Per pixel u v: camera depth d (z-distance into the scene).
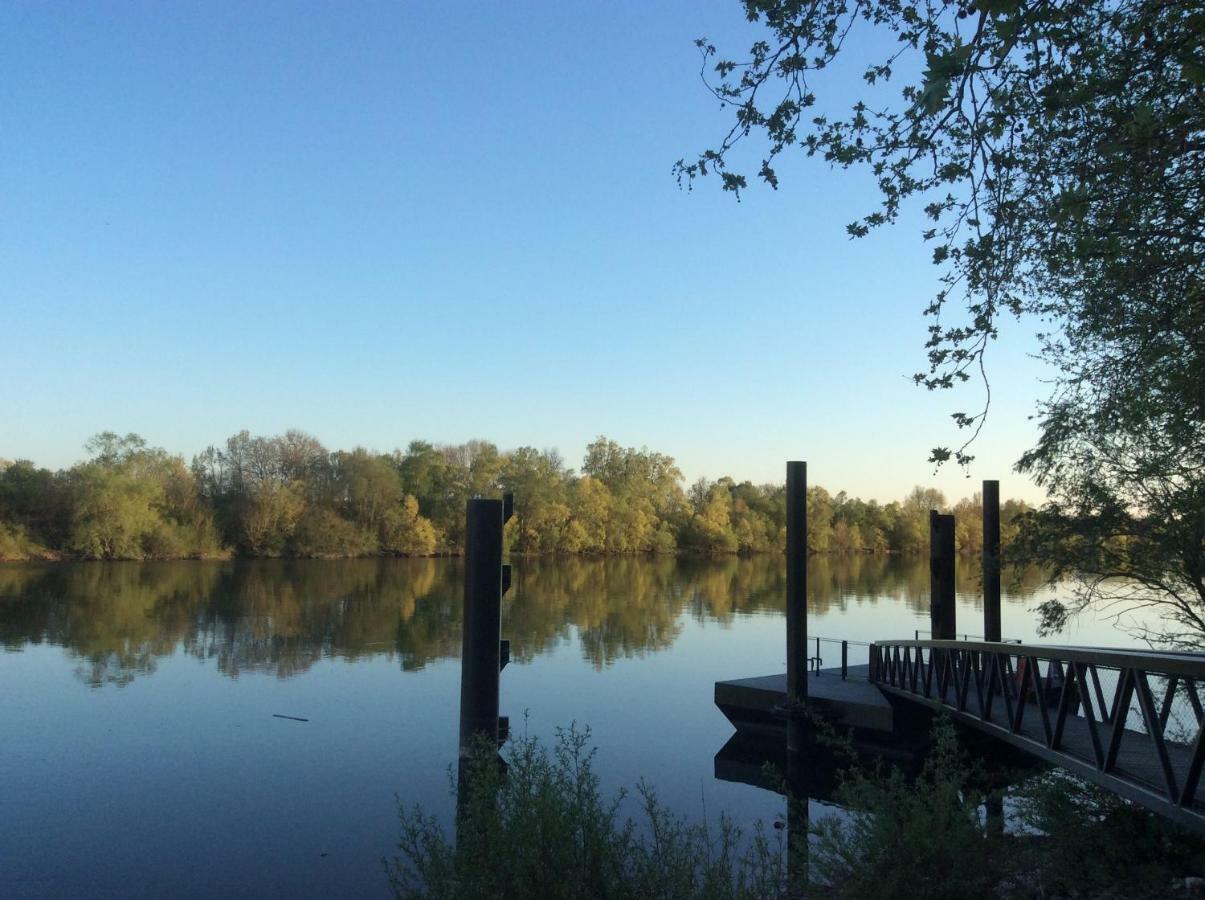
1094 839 7.99
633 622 39.97
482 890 5.00
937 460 6.62
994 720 11.55
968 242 6.45
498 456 94.56
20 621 35.28
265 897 10.18
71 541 68.12
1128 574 12.70
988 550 17.75
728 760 16.31
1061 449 12.64
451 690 22.62
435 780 14.80
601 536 98.38
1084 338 10.57
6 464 71.06
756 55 5.91
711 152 6.09
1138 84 6.39
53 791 14.16
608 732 18.38
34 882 10.61
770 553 114.19
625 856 5.67
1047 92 5.55
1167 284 7.58
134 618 37.00
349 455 85.50
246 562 74.31
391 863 11.15
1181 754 8.73
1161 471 11.33
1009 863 7.46
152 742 17.19
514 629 36.50
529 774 5.94
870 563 98.94
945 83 4.53
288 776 15.01
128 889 10.40
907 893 6.18
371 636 32.78
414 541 84.56
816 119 6.23
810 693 17.28
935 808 6.65
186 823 12.66
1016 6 4.53
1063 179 7.00
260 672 25.02
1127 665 7.05
